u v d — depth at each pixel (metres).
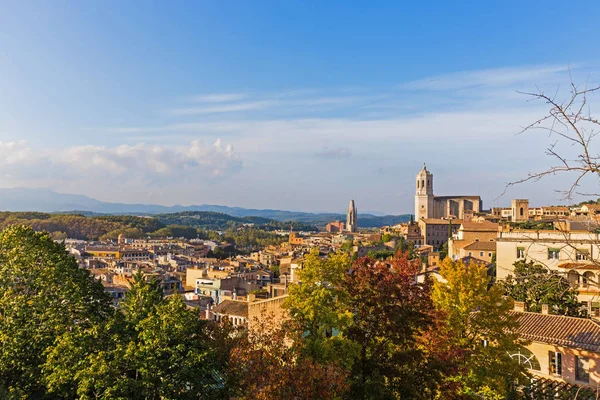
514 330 41.97
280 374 31.06
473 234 154.12
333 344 36.06
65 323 40.19
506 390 39.88
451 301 42.22
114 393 31.59
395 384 36.19
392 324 35.81
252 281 131.38
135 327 35.56
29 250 44.06
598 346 40.31
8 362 37.47
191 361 33.19
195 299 107.56
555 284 15.97
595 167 12.21
